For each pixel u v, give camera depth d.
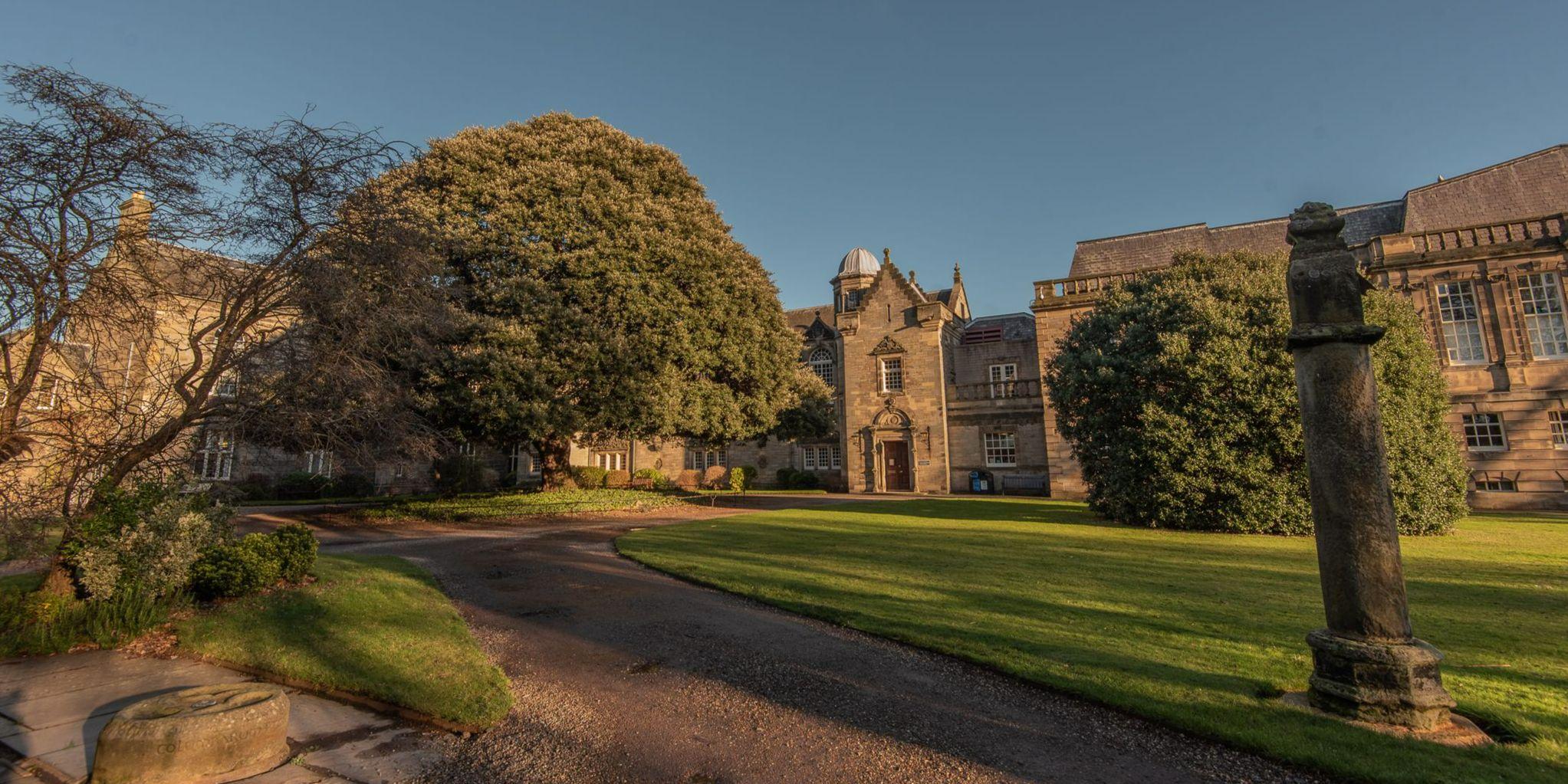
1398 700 4.64
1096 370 18.36
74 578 8.27
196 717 4.43
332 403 10.12
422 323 11.77
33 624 7.52
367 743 5.00
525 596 9.88
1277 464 16.11
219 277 9.07
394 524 20.44
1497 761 4.10
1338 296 5.23
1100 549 13.14
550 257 20.94
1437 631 7.07
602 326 20.86
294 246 9.48
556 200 21.78
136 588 7.95
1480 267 24.42
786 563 11.74
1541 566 11.03
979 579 10.07
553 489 25.14
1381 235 26.08
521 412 19.41
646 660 6.85
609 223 21.84
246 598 9.07
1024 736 4.86
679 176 26.17
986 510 23.17
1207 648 6.57
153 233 8.25
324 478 34.34
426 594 9.64
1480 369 24.08
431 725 5.38
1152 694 5.34
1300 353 5.43
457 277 20.17
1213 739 4.64
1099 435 18.78
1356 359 5.15
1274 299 16.19
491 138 23.38
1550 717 4.75
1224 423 16.20
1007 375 42.41
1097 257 34.59
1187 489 16.34
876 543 14.12
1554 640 6.74
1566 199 25.17
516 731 5.20
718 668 6.52
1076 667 6.04
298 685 6.27
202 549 9.01
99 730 5.35
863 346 38.88
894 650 6.91
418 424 13.27
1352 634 4.94
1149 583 9.76
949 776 4.29
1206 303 16.75
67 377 7.99
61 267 7.41
